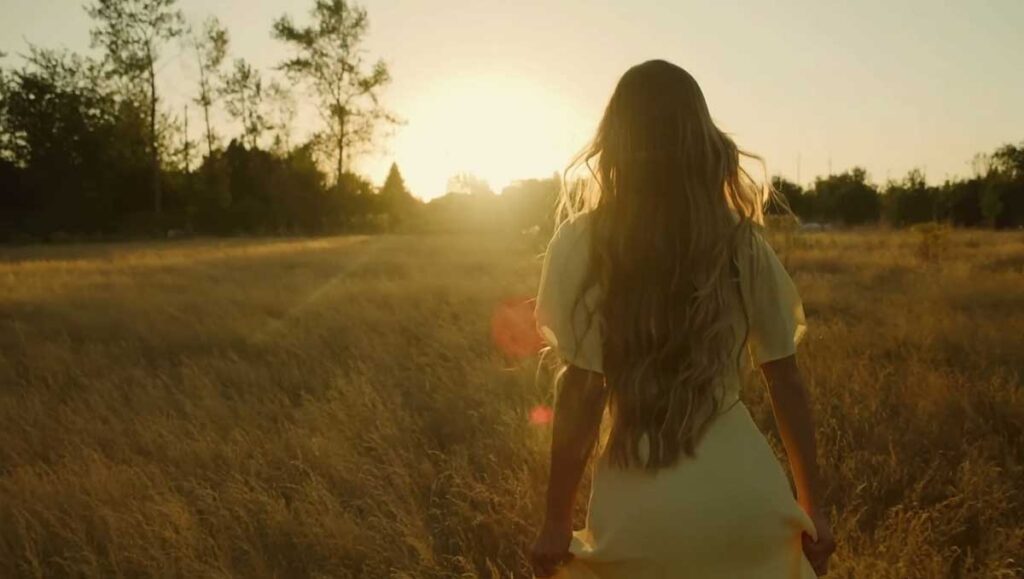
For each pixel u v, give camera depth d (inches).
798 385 75.2
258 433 216.2
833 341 304.5
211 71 2277.3
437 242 1482.5
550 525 74.2
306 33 2229.3
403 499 175.2
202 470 195.3
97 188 2164.1
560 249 72.8
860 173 2092.8
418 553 152.5
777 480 72.7
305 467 189.3
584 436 72.8
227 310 470.9
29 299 553.9
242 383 284.7
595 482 74.1
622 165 71.3
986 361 271.0
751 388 232.4
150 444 214.8
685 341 69.6
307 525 159.8
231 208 2231.8
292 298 527.8
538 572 75.4
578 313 71.6
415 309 460.4
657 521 70.1
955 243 976.3
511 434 202.8
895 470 175.6
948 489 165.0
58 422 241.8
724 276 70.3
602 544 72.0
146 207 2252.7
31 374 310.2
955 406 218.2
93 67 2165.4
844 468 174.1
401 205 2588.6
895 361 276.5
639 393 70.1
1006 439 197.6
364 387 248.5
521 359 299.6
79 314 470.3
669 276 69.8
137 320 439.5
